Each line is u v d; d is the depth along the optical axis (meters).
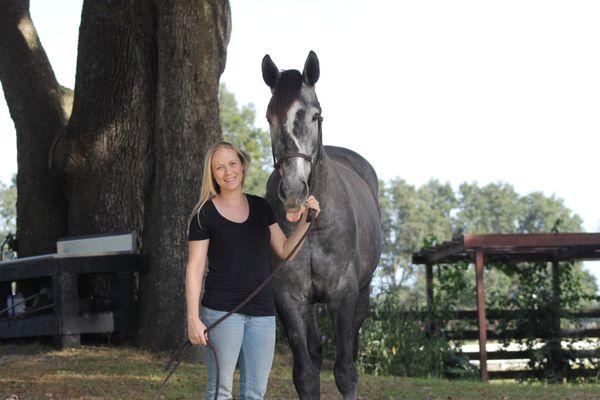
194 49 10.75
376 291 14.38
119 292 11.21
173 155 10.84
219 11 11.10
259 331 4.79
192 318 4.64
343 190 6.30
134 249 11.23
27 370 9.70
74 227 12.28
